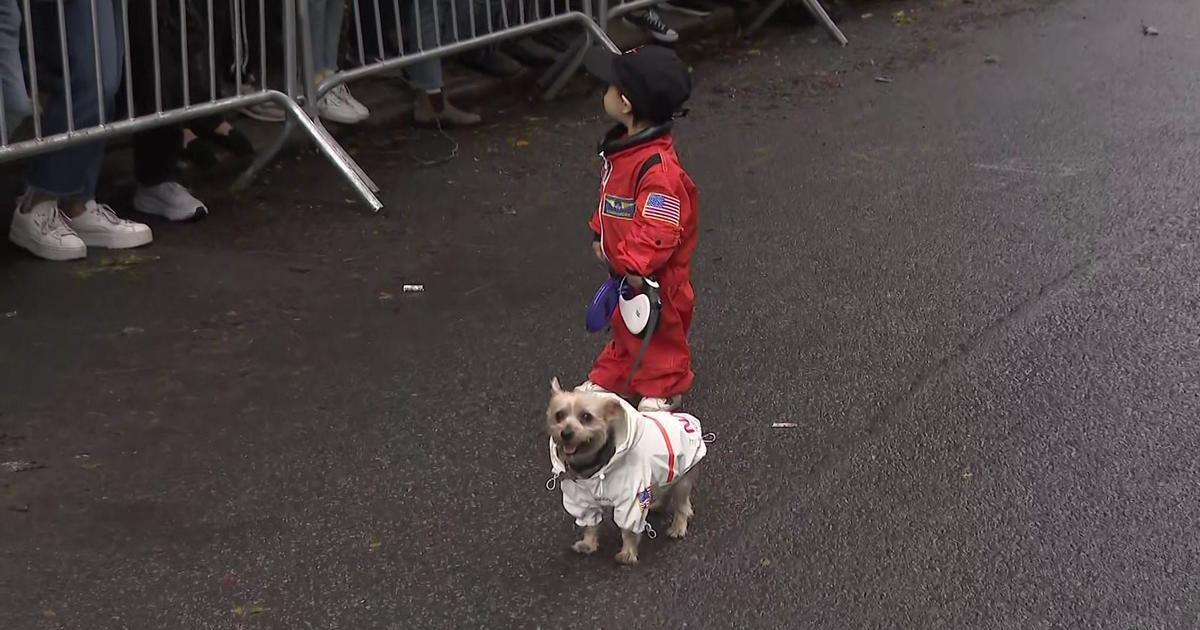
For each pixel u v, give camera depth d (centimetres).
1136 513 354
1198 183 636
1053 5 1066
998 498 361
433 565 324
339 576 318
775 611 309
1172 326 475
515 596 312
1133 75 845
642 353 368
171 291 478
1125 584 322
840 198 616
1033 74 850
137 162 542
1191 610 312
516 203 597
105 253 508
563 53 785
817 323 477
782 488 365
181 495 349
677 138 713
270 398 405
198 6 565
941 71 862
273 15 619
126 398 399
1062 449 388
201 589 311
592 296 493
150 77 520
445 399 410
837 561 330
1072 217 590
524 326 466
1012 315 485
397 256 527
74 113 488
